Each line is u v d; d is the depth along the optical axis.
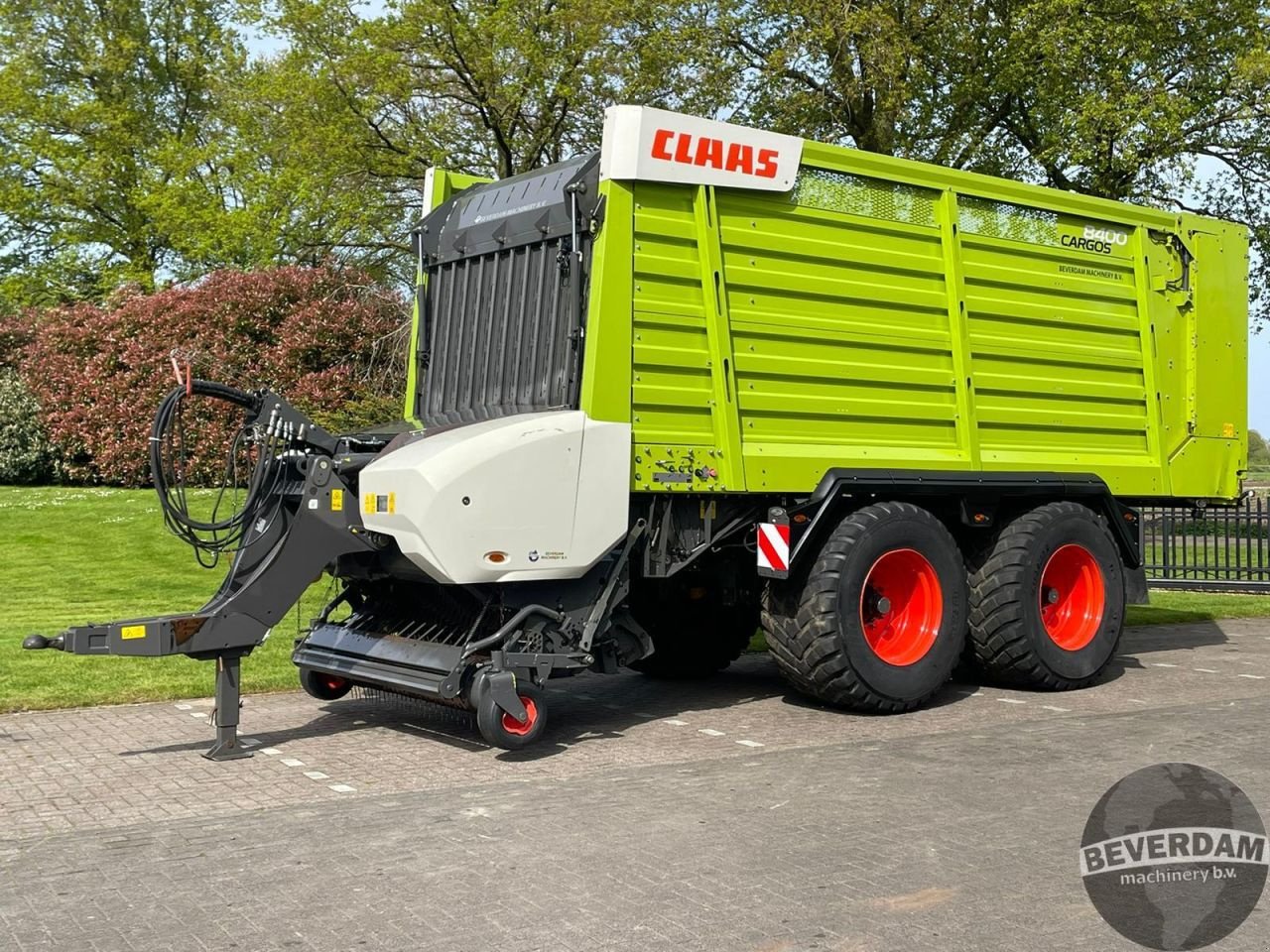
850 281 8.00
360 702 8.16
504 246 7.56
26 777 6.20
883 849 4.89
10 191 34.47
